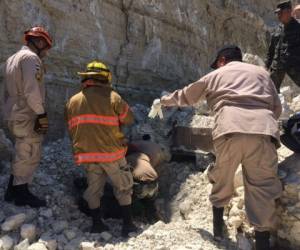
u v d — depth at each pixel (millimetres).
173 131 5664
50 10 5664
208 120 5465
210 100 3900
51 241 3643
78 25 6066
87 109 3930
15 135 4094
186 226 4129
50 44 4254
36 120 4043
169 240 3781
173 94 4070
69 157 5203
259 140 3557
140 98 7102
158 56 7641
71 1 5949
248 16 11438
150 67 7434
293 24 5711
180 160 5496
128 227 3975
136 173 4402
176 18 8195
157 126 5797
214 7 9836
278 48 5844
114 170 3955
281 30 5855
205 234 3994
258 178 3656
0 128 4961
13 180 4121
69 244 3709
